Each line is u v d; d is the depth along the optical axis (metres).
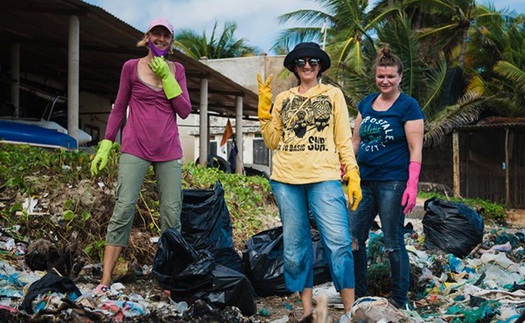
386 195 4.35
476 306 4.36
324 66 4.09
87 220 5.66
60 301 3.58
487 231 9.28
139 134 4.44
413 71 21.95
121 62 14.78
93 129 18.91
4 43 12.92
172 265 4.14
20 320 3.37
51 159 6.68
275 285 5.01
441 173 22.70
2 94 13.75
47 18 10.99
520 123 19.11
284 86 25.70
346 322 3.69
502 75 24.12
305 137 3.92
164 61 4.43
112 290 4.17
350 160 3.94
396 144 4.37
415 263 5.57
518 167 20.67
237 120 18.48
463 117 21.16
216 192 5.20
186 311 3.74
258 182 10.81
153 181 6.38
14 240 5.28
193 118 30.31
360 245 4.51
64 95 16.88
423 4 25.86
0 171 6.16
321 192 3.87
